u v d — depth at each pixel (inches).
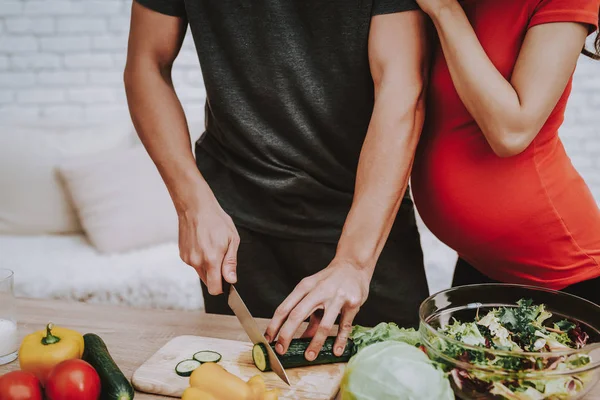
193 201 53.0
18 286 95.2
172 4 54.9
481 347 36.5
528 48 46.4
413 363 35.0
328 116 55.3
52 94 120.4
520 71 46.7
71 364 38.3
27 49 119.4
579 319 40.7
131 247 104.1
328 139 56.8
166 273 97.0
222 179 61.7
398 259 61.9
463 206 52.8
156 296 95.2
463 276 60.4
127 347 48.5
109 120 119.9
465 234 54.2
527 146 48.9
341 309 45.1
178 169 54.4
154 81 56.2
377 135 49.5
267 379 42.4
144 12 55.2
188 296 95.1
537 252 52.4
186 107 118.9
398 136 48.9
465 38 47.3
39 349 41.3
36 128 114.7
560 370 34.4
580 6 44.6
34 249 104.2
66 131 114.2
